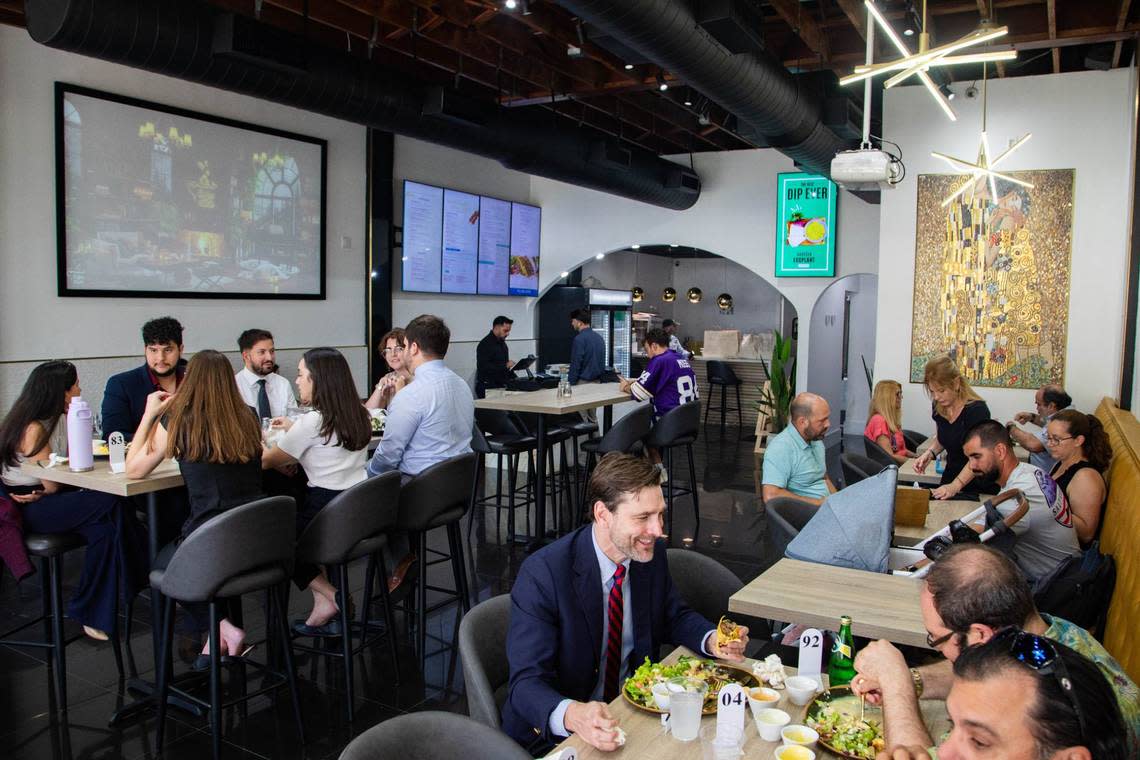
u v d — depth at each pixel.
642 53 4.33
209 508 3.18
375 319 8.23
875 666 1.92
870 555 2.90
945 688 2.04
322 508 3.40
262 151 7.02
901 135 6.32
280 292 7.25
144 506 3.88
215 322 6.76
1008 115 6.06
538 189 10.62
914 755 1.62
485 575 5.10
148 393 4.31
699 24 4.23
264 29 4.65
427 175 8.89
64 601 4.57
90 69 5.80
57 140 5.60
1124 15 4.99
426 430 4.13
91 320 5.90
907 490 3.59
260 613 4.46
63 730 3.17
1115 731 1.05
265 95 4.99
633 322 13.49
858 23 5.14
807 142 6.40
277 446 3.71
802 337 9.51
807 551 3.00
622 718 1.88
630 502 2.06
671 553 2.76
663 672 2.04
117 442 3.42
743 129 6.78
